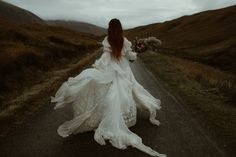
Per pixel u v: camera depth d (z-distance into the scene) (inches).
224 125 256.1
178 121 263.0
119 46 231.9
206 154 194.7
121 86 227.0
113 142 201.8
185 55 1606.8
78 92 217.2
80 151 194.2
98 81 217.6
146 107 247.0
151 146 205.2
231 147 207.6
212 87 446.0
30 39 924.0
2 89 369.1
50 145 203.6
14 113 276.8
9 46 727.7
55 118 266.7
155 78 535.5
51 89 395.9
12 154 189.2
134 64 802.2
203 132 235.6
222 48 1861.5
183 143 211.9
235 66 1217.4
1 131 230.8
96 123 218.1
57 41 1140.5
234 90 379.2
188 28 4116.6
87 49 1266.0
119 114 213.9
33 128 238.2
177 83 473.1
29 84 432.1
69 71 572.1
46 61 638.5
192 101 343.3
